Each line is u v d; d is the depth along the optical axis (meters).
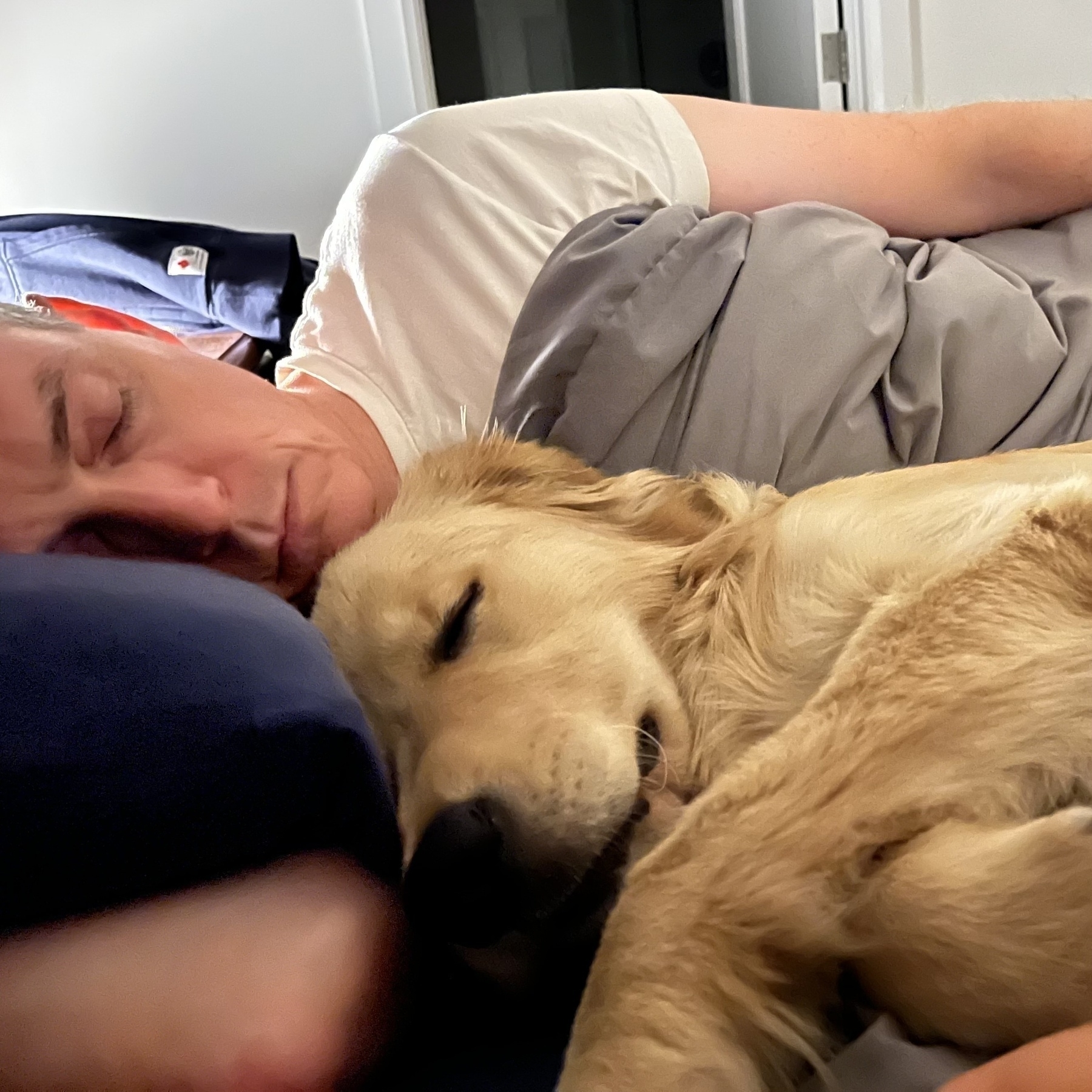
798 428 1.12
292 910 0.62
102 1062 0.53
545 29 3.45
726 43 3.48
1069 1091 0.45
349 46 3.35
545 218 1.44
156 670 0.61
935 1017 0.55
